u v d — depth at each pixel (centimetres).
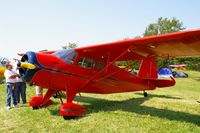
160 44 560
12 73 673
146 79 827
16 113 598
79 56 615
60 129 463
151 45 573
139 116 567
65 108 543
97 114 584
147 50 625
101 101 808
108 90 726
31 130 459
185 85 1742
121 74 733
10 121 522
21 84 741
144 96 966
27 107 684
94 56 644
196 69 3566
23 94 751
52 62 568
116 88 741
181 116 574
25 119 538
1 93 958
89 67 637
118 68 721
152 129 461
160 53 652
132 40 549
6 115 576
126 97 927
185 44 541
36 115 577
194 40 505
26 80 547
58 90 646
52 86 595
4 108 666
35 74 540
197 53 609
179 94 1115
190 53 618
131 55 673
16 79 688
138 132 442
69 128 469
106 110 641
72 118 543
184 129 461
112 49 618
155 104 752
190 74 3231
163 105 734
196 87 1595
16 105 706
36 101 651
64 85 602
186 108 689
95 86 669
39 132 446
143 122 509
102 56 660
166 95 1039
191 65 3562
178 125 489
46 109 645
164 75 1688
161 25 5716
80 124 494
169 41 531
